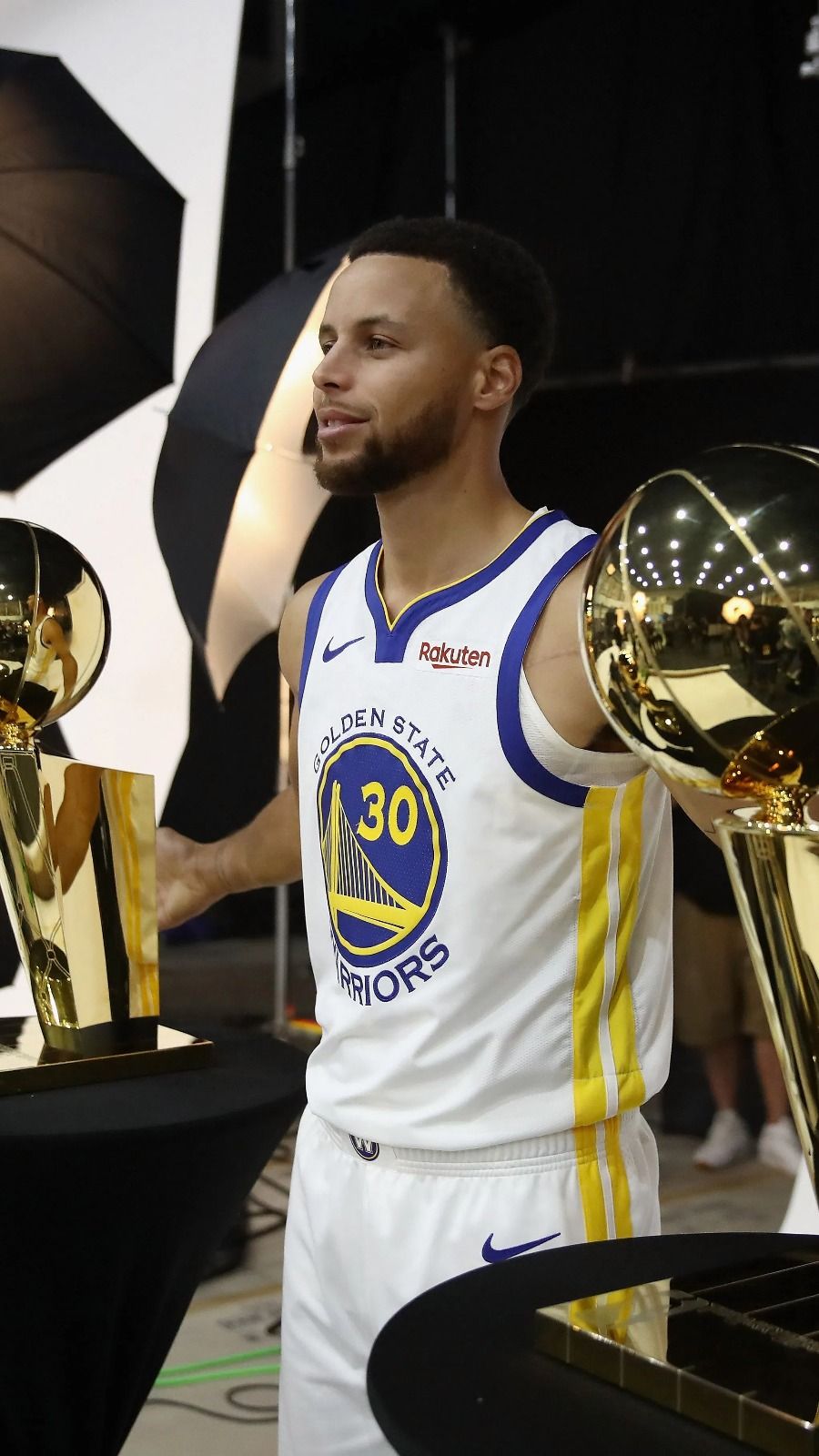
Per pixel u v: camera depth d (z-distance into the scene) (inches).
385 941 40.4
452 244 41.2
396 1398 24.0
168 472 87.4
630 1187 40.8
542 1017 39.5
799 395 132.5
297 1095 45.6
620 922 40.3
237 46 90.8
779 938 23.2
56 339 87.0
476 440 41.5
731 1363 23.7
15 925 49.3
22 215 85.7
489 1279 29.4
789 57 126.0
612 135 140.7
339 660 43.1
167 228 89.8
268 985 153.7
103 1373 46.5
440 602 41.1
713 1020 119.8
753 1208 109.4
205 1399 79.4
